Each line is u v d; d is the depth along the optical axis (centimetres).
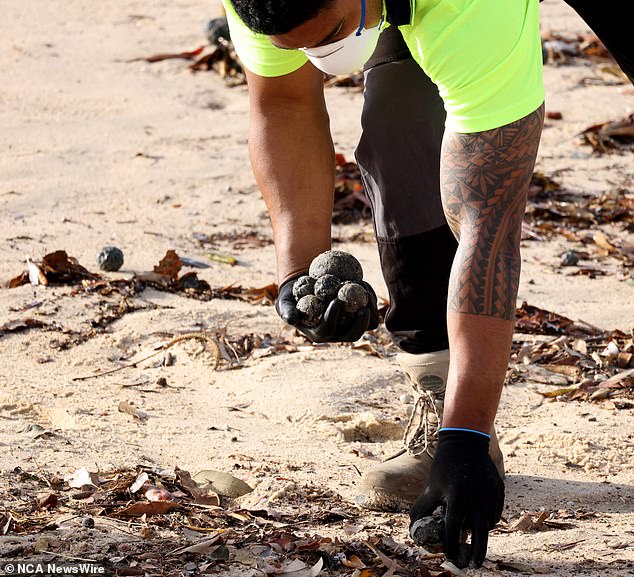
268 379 1034
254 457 847
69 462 814
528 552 687
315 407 962
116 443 864
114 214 1548
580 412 979
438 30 590
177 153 1833
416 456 775
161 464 823
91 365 1069
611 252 1469
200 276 1334
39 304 1203
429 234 759
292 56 719
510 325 614
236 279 1333
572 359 1106
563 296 1306
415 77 749
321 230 743
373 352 1116
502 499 600
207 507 738
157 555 648
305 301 666
